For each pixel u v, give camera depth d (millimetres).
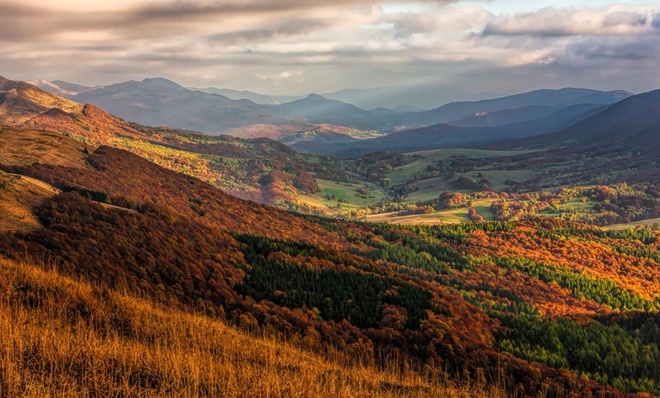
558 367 88000
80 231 76188
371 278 103438
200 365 33219
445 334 80562
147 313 45188
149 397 27219
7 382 24297
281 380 35531
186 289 75375
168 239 89875
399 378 52906
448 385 57250
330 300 88062
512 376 73812
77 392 25672
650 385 87125
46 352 28484
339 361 62188
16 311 34344
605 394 78938
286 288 90562
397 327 82688
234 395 30188
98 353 30188
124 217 90250
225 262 93938
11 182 86312
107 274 66250
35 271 44750
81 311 40594
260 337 59969
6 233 68250
